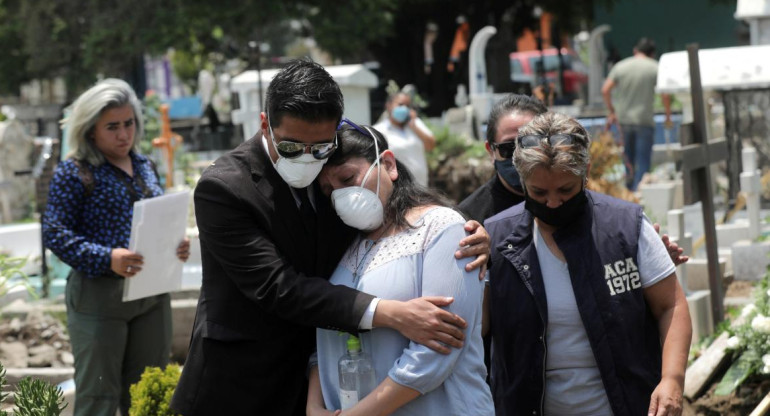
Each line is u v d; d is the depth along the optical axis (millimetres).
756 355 5070
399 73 25469
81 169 4691
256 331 3092
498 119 3875
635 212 3193
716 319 5965
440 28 25453
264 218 3023
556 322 3193
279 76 2924
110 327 4660
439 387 2908
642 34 25656
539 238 3260
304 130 2861
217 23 20078
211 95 27609
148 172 5027
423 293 2859
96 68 22578
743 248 7430
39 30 23328
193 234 7590
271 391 3123
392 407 2830
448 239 2885
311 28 21875
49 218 4617
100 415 4664
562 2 24562
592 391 3172
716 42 25031
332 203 3006
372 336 2943
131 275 4539
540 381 3203
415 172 9805
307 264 3098
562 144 3006
